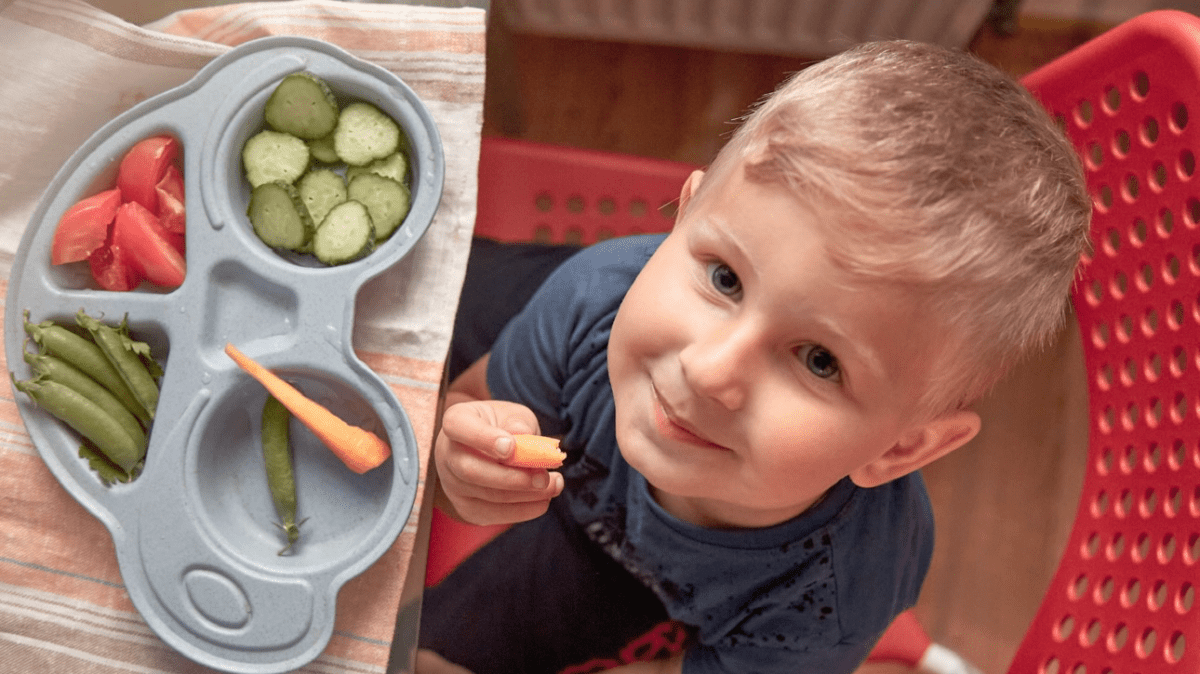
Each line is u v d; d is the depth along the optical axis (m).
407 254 0.63
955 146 0.45
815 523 0.71
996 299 0.47
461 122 0.69
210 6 0.71
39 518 0.62
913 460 0.58
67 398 0.60
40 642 0.60
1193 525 0.64
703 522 0.74
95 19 0.68
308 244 0.65
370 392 0.61
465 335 1.01
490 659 0.94
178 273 0.65
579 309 0.78
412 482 0.60
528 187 1.07
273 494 0.62
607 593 0.93
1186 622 0.62
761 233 0.44
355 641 0.60
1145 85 1.23
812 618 0.78
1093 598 0.72
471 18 0.70
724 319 0.48
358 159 0.66
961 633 1.24
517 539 0.96
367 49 0.69
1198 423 0.65
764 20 1.32
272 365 0.62
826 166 0.44
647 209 1.08
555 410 0.82
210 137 0.64
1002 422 1.30
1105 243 0.73
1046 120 0.52
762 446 0.49
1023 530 1.27
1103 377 0.75
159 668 0.60
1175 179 0.66
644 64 1.45
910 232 0.43
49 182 0.68
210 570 0.60
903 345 0.46
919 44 0.54
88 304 0.63
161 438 0.61
